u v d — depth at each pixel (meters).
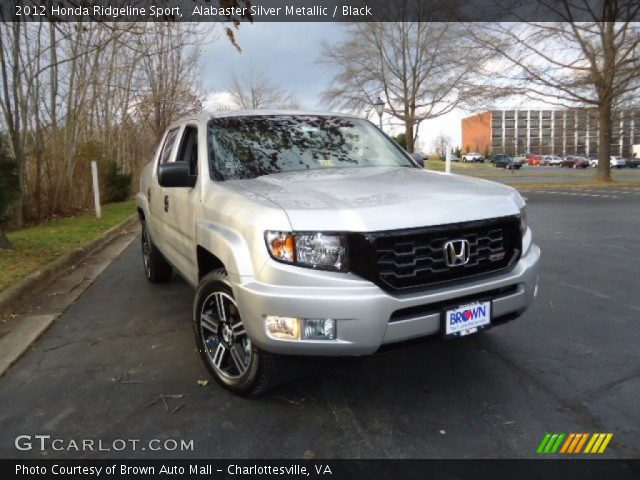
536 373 3.46
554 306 4.92
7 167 10.49
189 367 3.68
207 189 3.50
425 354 3.79
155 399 3.20
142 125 24.30
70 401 3.20
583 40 23.27
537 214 12.78
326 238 2.63
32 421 2.97
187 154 4.31
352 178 3.44
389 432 2.77
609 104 24.66
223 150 3.81
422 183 3.28
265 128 4.14
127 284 6.17
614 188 22.44
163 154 5.23
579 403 3.04
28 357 3.95
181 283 6.16
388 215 2.67
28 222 12.03
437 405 3.05
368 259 2.60
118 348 4.09
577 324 4.40
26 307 5.27
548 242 8.55
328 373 3.49
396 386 3.30
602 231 9.68
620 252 7.56
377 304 2.57
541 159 78.69
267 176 3.55
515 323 4.44
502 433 2.74
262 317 2.69
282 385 3.35
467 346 3.93
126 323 4.70
